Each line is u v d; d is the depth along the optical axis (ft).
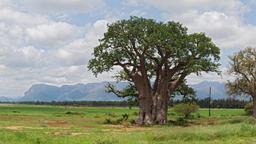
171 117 332.80
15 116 276.62
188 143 103.35
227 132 114.83
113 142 106.11
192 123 256.52
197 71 240.94
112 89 270.87
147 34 239.71
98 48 244.42
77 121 243.81
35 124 196.65
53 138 114.93
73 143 106.42
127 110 548.31
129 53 244.01
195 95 283.79
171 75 247.70
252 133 115.65
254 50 315.99
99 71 245.65
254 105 319.68
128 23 241.55
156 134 117.19
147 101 245.04
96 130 167.84
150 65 250.98
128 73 246.88
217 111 528.22
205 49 241.35
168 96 249.75
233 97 329.72
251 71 315.17
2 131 129.59
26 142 104.83
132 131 161.79
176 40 236.22
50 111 439.63
